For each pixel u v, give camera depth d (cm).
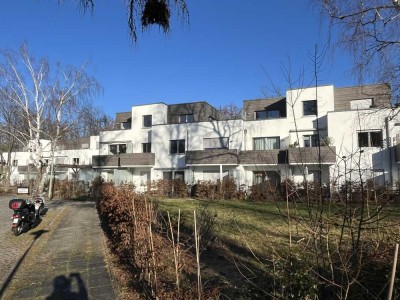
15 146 4897
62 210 1778
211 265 593
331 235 291
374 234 293
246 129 2841
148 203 697
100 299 492
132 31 392
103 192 1385
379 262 274
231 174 2777
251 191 2206
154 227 558
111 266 654
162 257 481
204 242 624
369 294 262
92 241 925
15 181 4138
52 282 578
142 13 384
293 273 284
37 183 3088
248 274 515
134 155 3188
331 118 2347
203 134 2955
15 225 1033
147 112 3425
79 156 4762
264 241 746
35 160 3070
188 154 2859
